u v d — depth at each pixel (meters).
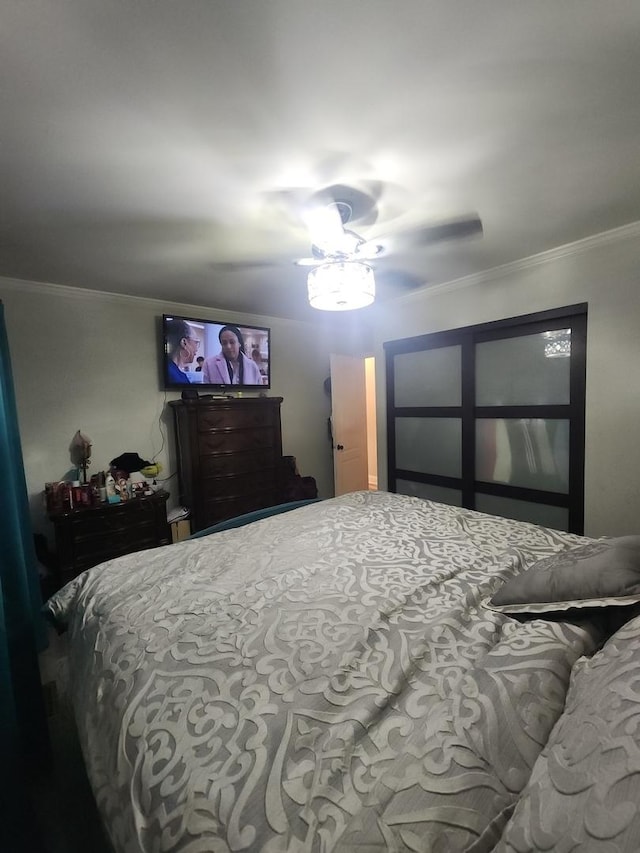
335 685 0.90
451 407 3.50
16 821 1.24
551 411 2.85
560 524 2.88
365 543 1.74
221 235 2.13
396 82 1.16
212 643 1.07
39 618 2.41
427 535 1.83
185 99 1.19
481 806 0.63
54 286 2.95
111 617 1.25
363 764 0.71
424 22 0.98
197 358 3.59
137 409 3.41
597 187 1.81
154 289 3.14
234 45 1.02
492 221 2.14
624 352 2.42
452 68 1.12
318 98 1.21
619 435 2.48
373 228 2.17
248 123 1.31
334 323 4.70
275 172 1.58
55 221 1.92
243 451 3.62
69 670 1.41
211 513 3.45
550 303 2.74
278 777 0.69
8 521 1.62
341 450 4.64
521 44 1.05
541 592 1.12
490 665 0.93
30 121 1.26
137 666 1.01
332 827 0.61
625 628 0.86
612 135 1.43
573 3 0.94
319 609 1.21
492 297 3.07
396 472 4.04
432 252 2.59
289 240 2.21
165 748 0.78
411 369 3.80
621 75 1.16
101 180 1.60
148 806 0.71
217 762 0.73
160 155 1.46
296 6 0.93
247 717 0.82
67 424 3.07
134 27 0.97
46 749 1.58
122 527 2.95
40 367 2.95
